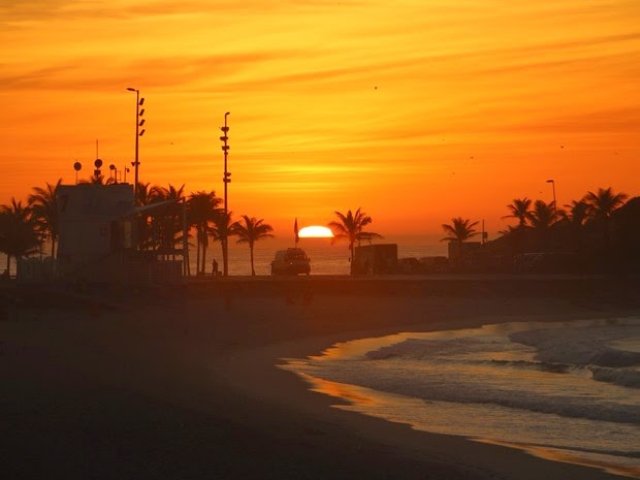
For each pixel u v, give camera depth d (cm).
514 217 17388
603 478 2378
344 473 2250
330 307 8906
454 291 10519
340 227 16725
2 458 2302
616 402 3844
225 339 6309
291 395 3841
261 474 2209
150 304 7962
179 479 2134
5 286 8150
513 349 6166
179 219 10688
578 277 11881
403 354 5791
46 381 3741
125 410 3061
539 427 3219
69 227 9112
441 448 2703
